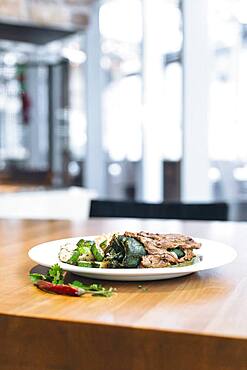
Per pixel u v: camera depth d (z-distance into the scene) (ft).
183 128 12.63
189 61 12.44
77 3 11.55
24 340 2.39
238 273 3.27
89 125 15.07
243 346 2.06
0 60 13.08
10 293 2.79
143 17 13.73
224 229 5.49
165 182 13.41
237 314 2.39
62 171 12.97
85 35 14.75
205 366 2.12
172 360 2.17
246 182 11.68
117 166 15.05
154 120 13.64
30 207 11.41
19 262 3.67
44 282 2.84
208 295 2.74
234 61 11.69
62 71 13.05
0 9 10.52
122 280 2.98
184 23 12.47
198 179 12.46
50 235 4.99
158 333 2.17
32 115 13.83
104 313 2.41
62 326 2.32
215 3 11.98
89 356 2.29
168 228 5.58
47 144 13.28
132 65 14.33
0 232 5.18
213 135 12.16
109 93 15.12
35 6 10.96
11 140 14.03
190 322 2.27
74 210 12.07
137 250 2.95
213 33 12.05
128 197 14.66
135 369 2.22
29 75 13.71
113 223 5.99
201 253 3.43
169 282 3.01
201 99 12.29
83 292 2.71
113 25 14.79
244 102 11.57
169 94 13.24
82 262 2.99
